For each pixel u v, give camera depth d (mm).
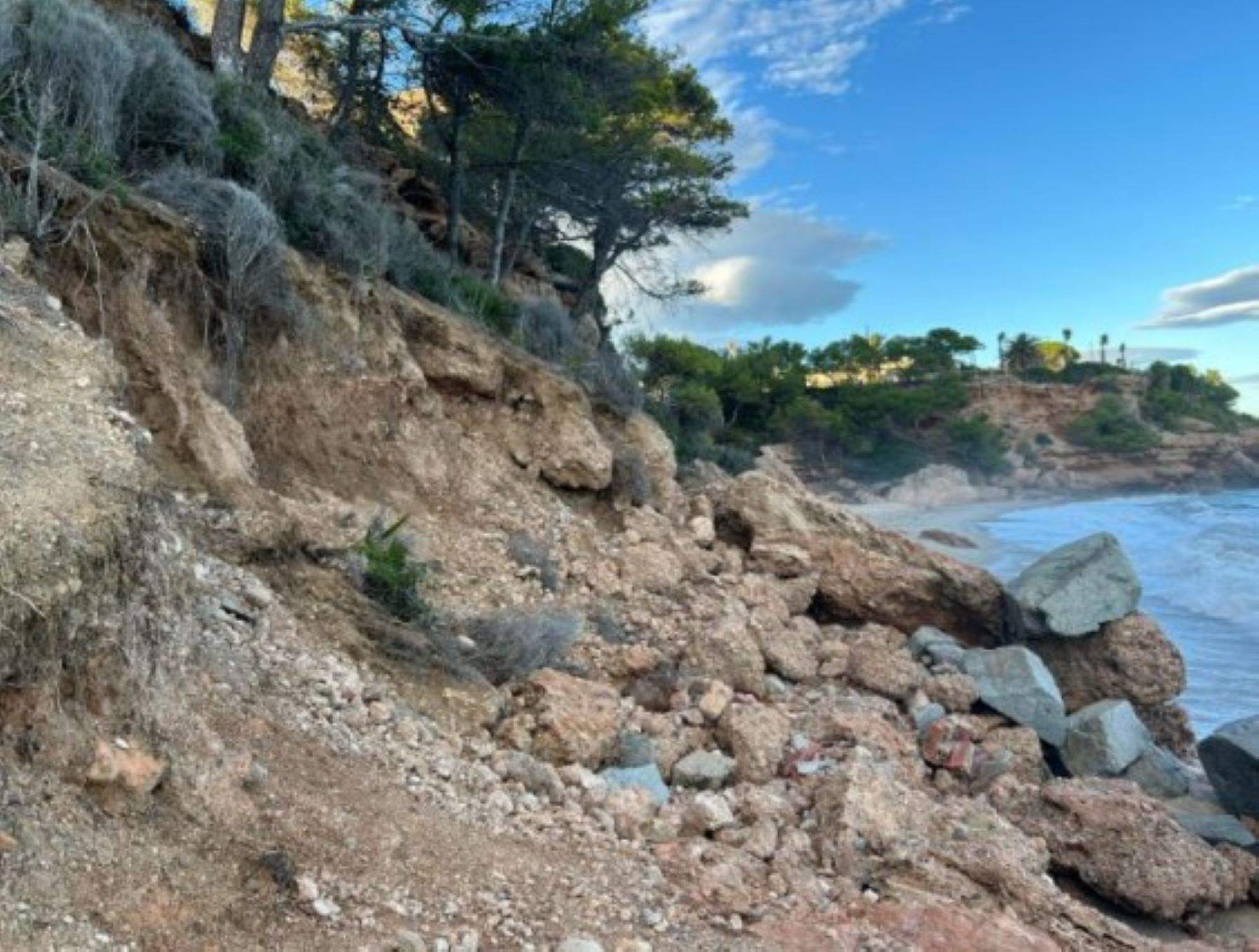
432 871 4023
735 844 5617
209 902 3207
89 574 3445
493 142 22891
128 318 7527
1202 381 109562
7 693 3135
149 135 9922
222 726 4336
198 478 6961
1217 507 57219
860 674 10211
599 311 27281
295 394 9812
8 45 8234
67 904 2857
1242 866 7281
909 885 5426
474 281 16188
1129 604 11547
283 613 5902
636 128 23016
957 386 79250
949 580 13047
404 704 5824
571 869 4531
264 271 9398
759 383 62188
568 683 6930
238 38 14484
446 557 9680
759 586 12438
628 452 14422
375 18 16281
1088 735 9547
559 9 18047
